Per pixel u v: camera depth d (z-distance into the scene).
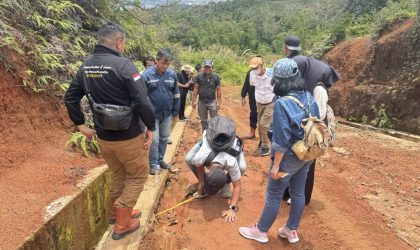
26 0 6.83
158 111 5.88
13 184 4.34
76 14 8.41
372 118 12.23
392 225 4.98
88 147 5.66
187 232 4.61
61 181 4.60
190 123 10.93
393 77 12.07
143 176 4.23
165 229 4.78
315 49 18.17
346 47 15.70
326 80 4.71
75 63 7.07
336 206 5.42
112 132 3.85
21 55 5.91
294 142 3.74
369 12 19.27
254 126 9.00
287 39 4.98
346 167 7.32
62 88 6.22
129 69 3.69
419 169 7.31
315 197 5.70
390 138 10.09
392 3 15.16
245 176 6.37
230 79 26.39
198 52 30.30
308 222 4.93
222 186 4.93
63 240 3.97
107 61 3.69
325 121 4.66
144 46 11.12
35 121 5.59
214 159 4.86
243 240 4.44
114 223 4.58
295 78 3.84
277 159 3.76
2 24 5.79
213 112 8.48
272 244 4.38
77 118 4.07
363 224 4.95
